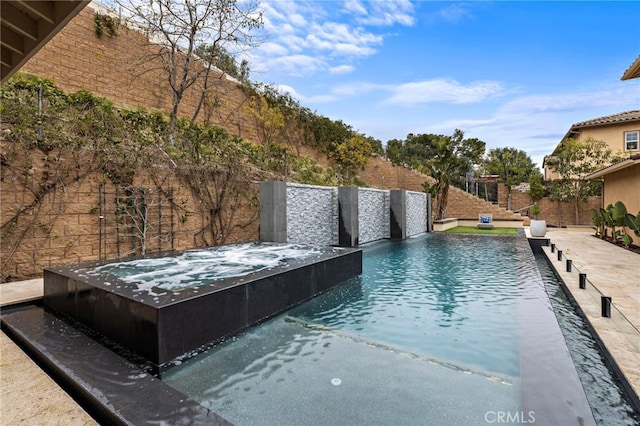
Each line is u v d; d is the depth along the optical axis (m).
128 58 10.69
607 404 2.67
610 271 6.48
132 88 10.79
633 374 2.73
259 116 14.71
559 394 2.29
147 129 8.29
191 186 8.17
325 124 18.53
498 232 15.12
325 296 5.38
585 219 18.06
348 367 3.12
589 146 17.47
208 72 11.70
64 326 3.87
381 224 12.99
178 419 2.07
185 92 12.16
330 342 3.67
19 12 3.45
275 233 8.10
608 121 18.02
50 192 6.07
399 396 2.64
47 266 5.98
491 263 8.11
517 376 2.93
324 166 17.67
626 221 9.43
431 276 6.76
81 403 2.45
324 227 10.17
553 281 6.87
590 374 3.13
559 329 3.57
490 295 5.40
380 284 6.13
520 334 3.43
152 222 7.43
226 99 13.53
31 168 5.88
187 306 3.28
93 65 9.91
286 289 4.66
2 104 5.99
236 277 4.22
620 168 9.75
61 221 6.18
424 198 16.30
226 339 3.71
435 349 3.48
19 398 2.48
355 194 10.61
